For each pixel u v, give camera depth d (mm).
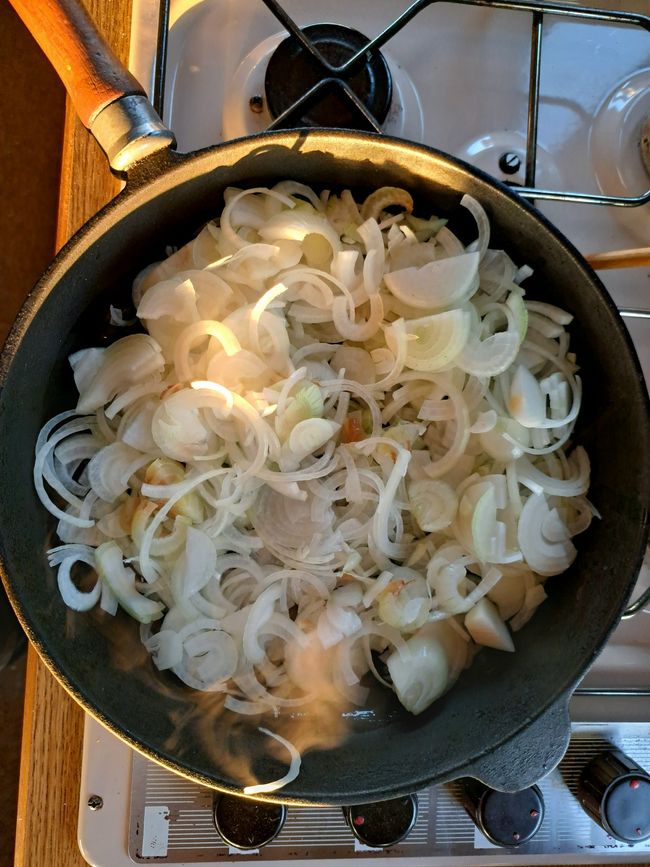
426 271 339
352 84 363
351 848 362
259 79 378
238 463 341
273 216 339
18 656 503
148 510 335
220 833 342
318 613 352
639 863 373
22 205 557
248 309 340
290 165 325
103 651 325
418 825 365
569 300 336
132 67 372
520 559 349
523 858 367
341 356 354
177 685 339
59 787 370
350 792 293
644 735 375
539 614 356
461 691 351
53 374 330
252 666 347
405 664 345
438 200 342
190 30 383
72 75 279
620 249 396
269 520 347
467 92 394
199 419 337
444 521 349
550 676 321
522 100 396
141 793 359
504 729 310
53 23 279
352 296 347
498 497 349
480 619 349
